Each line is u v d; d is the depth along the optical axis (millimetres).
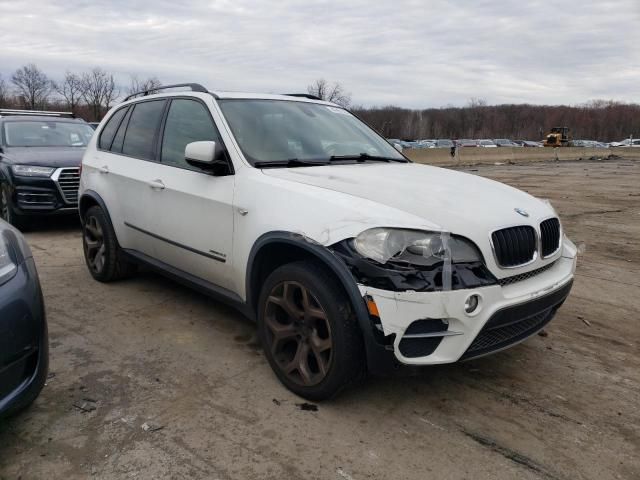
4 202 7785
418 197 2898
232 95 3949
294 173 3275
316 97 4699
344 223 2686
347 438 2666
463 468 2471
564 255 3406
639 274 5895
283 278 2975
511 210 3014
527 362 3594
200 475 2375
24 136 8359
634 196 13391
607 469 2502
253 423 2768
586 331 4188
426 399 3062
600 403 3092
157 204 3992
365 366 2773
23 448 2537
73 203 7531
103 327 3986
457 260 2613
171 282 5082
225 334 3896
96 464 2434
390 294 2484
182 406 2918
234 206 3283
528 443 2680
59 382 3156
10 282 2490
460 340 2600
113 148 4828
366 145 4223
